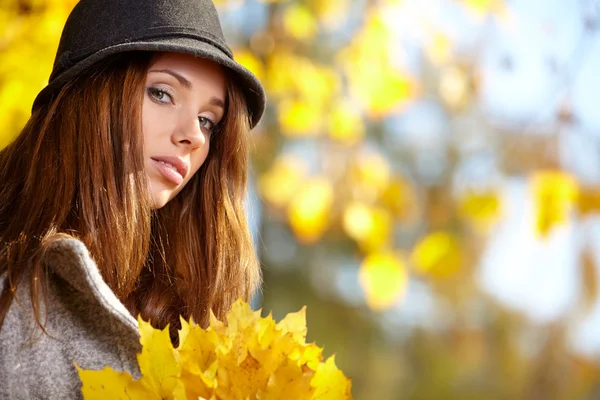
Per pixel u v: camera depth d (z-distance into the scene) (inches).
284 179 181.6
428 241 171.2
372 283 172.1
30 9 148.9
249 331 87.4
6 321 92.7
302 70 182.2
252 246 120.3
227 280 117.6
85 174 103.3
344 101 184.1
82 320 96.6
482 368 328.8
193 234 117.2
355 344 315.9
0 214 105.6
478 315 323.9
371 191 183.8
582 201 148.9
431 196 202.8
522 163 167.3
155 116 106.3
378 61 182.9
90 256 101.6
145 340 86.4
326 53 201.0
